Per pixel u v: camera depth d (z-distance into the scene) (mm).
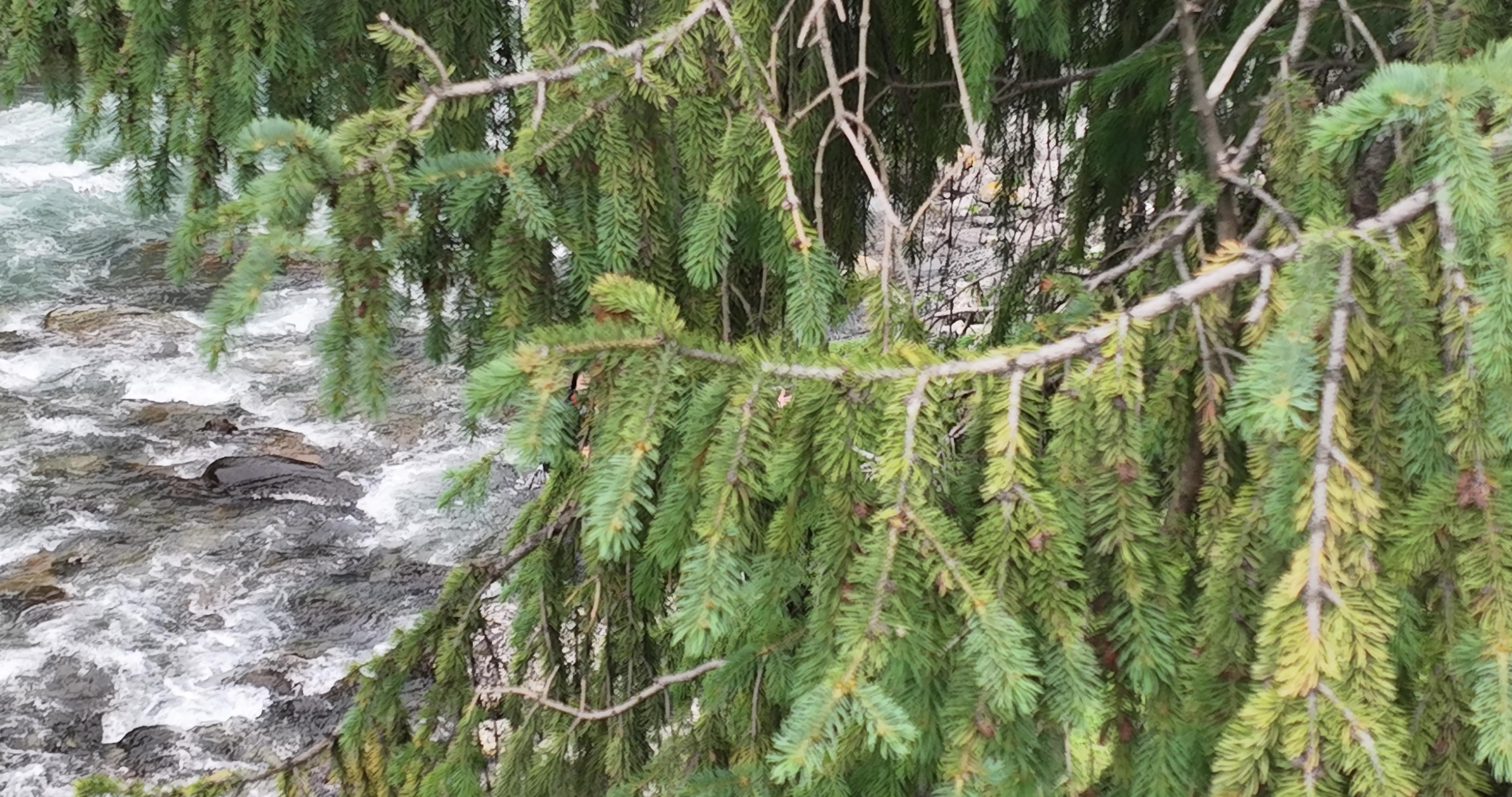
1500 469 1198
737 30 1846
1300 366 1190
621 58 1763
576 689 2887
